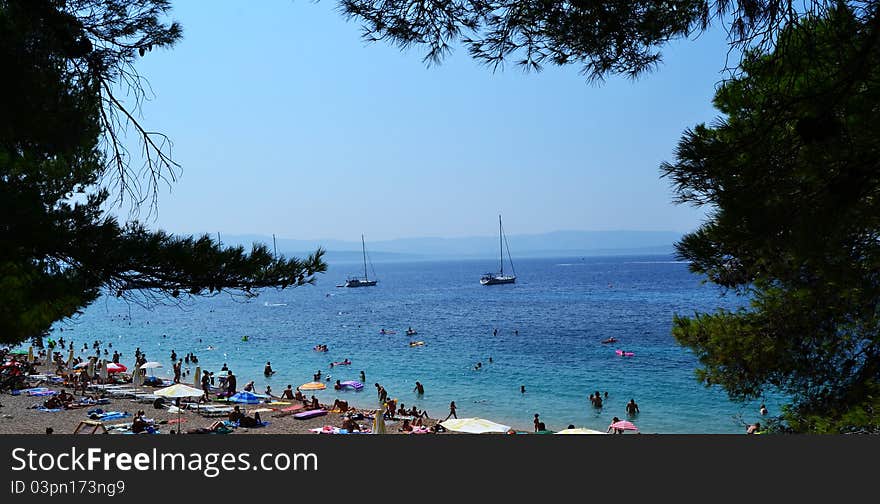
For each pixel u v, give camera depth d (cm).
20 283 658
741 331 998
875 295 529
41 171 676
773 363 965
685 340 1077
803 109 438
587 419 3734
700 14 479
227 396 3784
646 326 8494
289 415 3378
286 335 8544
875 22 409
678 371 5144
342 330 9025
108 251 613
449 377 5162
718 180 493
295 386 4956
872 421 800
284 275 652
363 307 13500
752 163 474
